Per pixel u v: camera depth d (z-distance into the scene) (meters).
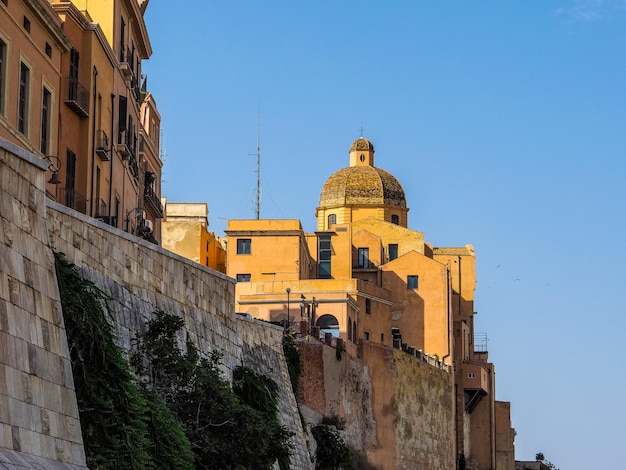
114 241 47.56
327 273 144.88
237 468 49.75
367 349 113.69
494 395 155.38
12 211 35.44
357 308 131.50
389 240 152.38
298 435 74.06
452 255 157.75
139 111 87.06
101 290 44.16
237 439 50.44
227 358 62.47
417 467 122.00
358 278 144.38
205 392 50.00
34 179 37.16
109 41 75.25
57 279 39.09
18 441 33.59
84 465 37.47
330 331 127.00
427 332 141.00
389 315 138.62
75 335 39.31
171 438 44.94
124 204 79.88
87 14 71.06
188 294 56.81
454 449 135.50
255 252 135.50
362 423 110.88
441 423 130.88
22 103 59.28
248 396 63.34
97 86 70.06
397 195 160.00
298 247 135.12
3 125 55.19
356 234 148.12
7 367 33.66
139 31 84.06
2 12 55.25
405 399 120.38
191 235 133.12
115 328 46.25
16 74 57.53
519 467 181.75
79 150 67.75
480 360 158.00
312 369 100.25
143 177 90.88
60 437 36.28
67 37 65.00
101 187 71.81
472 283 157.25
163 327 49.50
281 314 127.69
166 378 48.88
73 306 39.59
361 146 164.50
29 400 34.69
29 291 35.81
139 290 49.97
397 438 117.56
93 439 38.59
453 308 156.12
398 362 119.56
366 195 158.62
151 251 51.88
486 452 150.88
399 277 142.88
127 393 41.16
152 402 45.38
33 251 36.53
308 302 127.75
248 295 128.88
